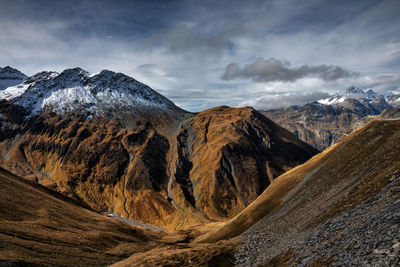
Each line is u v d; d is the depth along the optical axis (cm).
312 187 5647
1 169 8362
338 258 1719
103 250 5100
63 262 3653
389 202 2019
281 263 2530
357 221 2144
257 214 7075
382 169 3055
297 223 3947
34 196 7025
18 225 4553
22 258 3130
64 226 5694
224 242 5478
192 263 3600
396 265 1206
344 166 4997
